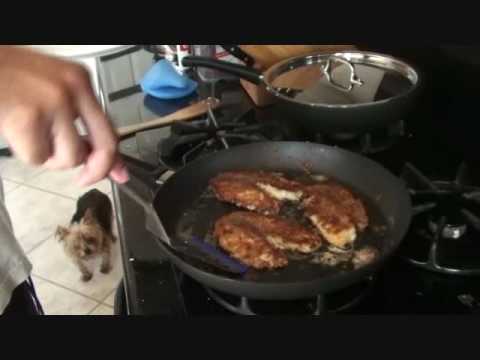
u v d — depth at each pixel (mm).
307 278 668
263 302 645
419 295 651
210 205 826
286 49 1163
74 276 1926
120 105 1268
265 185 836
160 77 1278
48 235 2139
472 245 709
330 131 944
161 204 791
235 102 1208
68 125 380
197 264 687
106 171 434
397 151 952
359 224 751
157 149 1023
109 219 2031
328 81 1031
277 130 1038
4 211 878
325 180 873
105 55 1493
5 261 845
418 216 763
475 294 647
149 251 749
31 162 374
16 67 369
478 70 952
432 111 1055
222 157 908
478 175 855
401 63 1039
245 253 694
